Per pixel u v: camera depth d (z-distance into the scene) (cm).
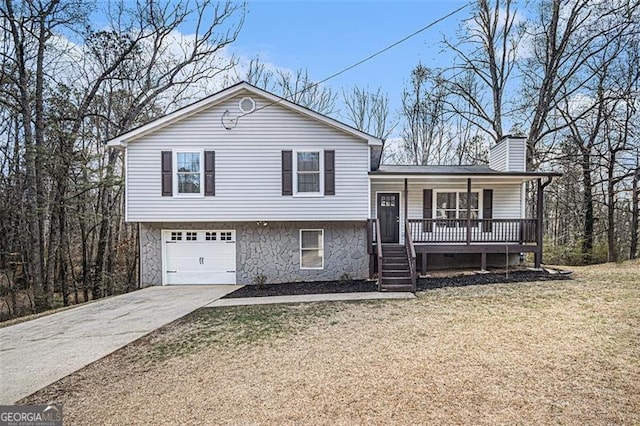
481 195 1370
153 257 1251
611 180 1733
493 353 533
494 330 639
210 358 559
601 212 1967
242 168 1200
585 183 1864
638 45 1614
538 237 1247
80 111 1530
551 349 541
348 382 454
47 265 1412
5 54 1355
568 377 447
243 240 1253
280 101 1184
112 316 855
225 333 680
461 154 2722
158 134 1195
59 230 1498
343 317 760
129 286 1719
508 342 577
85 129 1706
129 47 1714
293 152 1202
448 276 1198
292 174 1200
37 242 1377
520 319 698
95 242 1797
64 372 526
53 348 636
